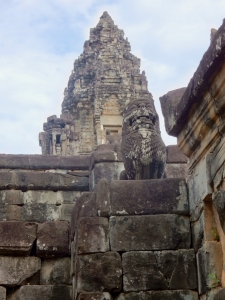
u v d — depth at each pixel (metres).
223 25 6.61
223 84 7.08
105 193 8.68
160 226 8.54
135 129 10.49
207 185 7.78
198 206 8.15
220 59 6.86
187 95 7.85
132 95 48.97
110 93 49.00
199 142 8.25
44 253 9.85
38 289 9.66
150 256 8.38
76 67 52.22
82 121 49.62
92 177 14.44
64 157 15.91
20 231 9.84
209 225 7.85
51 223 10.04
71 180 15.16
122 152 10.58
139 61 52.22
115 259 8.34
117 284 8.22
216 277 7.59
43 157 15.88
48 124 39.31
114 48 51.81
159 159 10.40
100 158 14.33
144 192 8.72
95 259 8.33
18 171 15.35
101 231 8.48
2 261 9.76
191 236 8.51
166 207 8.64
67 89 51.25
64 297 9.69
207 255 7.70
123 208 8.60
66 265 9.89
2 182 14.83
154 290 8.22
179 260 8.35
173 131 8.73
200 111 7.78
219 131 7.50
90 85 50.44
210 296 7.61
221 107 7.29
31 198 14.89
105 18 53.59
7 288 9.73
